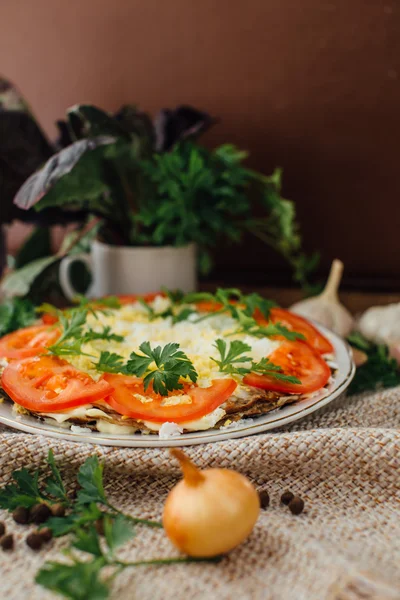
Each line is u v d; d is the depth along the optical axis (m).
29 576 0.37
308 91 0.71
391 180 0.72
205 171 0.62
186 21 0.72
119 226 0.67
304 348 0.51
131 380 0.45
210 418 0.44
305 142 0.73
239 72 0.72
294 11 0.69
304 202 0.75
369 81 0.70
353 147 0.72
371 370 0.56
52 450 0.43
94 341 0.50
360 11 0.68
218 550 0.37
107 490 0.44
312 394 0.47
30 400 0.44
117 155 0.62
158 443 0.42
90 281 0.73
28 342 0.52
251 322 0.52
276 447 0.44
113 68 0.75
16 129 0.66
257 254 0.77
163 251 0.65
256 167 0.75
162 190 0.62
